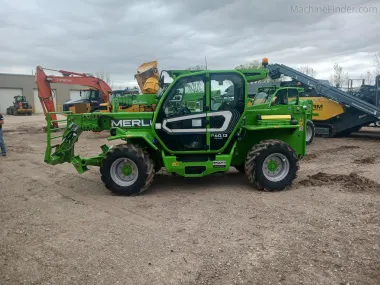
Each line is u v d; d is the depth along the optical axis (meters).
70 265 3.73
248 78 6.89
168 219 5.03
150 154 6.68
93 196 6.29
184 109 6.22
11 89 44.88
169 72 6.69
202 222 4.88
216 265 3.67
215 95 6.22
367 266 3.57
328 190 6.25
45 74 17.83
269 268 3.59
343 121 13.82
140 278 3.45
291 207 5.41
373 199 5.67
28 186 7.12
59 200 6.09
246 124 6.74
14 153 11.66
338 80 30.28
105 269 3.63
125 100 13.98
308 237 4.29
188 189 6.61
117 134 6.34
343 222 4.74
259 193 6.23
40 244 4.26
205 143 6.30
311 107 12.60
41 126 22.70
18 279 3.48
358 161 9.16
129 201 5.93
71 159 6.73
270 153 6.28
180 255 3.90
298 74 14.37
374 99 14.55
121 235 4.48
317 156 10.05
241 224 4.77
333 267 3.58
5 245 4.25
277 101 11.32
